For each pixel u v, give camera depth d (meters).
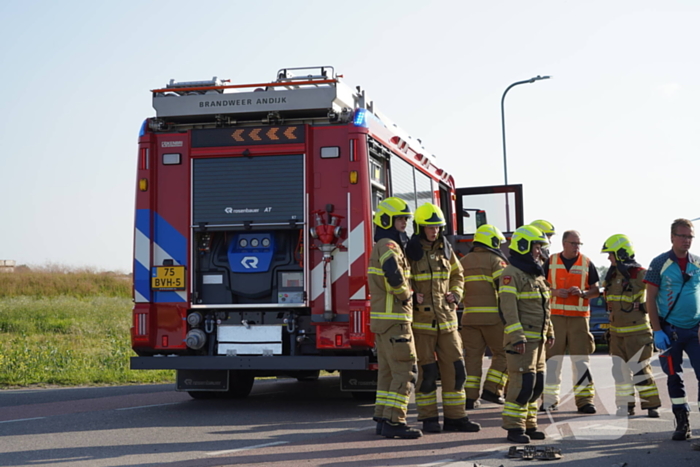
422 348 8.04
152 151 9.87
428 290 8.02
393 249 7.65
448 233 14.28
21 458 6.78
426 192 12.57
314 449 7.12
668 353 7.62
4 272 41.53
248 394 11.90
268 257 9.66
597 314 21.92
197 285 9.80
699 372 7.50
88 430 8.36
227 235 9.91
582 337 9.55
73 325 25.48
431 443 7.44
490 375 9.56
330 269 9.38
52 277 41.75
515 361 7.50
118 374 15.60
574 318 9.55
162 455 6.88
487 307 9.45
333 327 9.38
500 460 6.59
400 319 7.68
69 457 6.81
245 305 9.61
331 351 9.46
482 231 9.56
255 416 9.47
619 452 7.00
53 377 14.94
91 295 40.78
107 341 22.12
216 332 9.77
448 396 8.20
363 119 9.51
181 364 9.55
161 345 9.75
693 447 7.12
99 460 6.67
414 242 7.96
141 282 9.80
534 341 7.57
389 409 7.73
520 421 7.49
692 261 7.56
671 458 6.73
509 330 7.50
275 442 7.53
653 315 7.63
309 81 9.43
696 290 7.48
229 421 9.03
